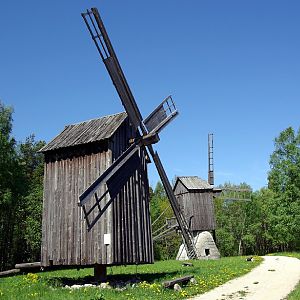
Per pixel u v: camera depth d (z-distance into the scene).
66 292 16.91
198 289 19.56
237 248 85.25
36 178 56.59
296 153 59.28
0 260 46.47
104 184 21.97
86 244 21.72
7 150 44.03
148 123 24.84
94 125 24.69
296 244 75.75
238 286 21.48
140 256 23.20
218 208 84.12
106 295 16.45
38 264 24.44
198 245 48.34
